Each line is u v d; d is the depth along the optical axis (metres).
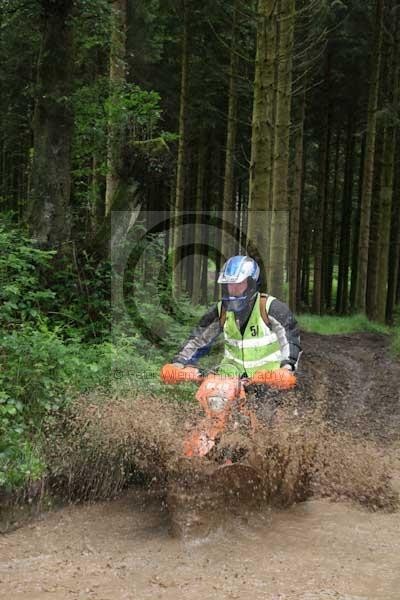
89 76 16.19
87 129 12.14
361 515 5.14
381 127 25.73
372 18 24.09
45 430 5.75
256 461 5.00
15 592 3.67
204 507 4.62
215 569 4.02
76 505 5.22
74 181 16.59
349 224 33.75
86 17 10.83
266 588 3.75
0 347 6.23
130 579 3.85
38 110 9.48
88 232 10.48
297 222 24.67
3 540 4.54
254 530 4.67
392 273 31.33
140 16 20.31
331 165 37.03
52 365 6.26
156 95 12.58
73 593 3.66
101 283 9.15
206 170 29.92
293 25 13.64
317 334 21.19
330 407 10.16
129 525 4.79
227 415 4.93
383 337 21.27
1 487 5.07
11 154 24.41
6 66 14.96
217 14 20.03
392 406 10.73
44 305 8.54
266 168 11.03
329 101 28.11
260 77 10.97
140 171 9.91
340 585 3.82
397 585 3.86
